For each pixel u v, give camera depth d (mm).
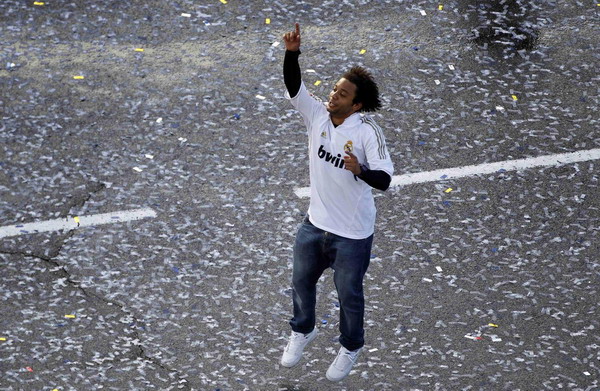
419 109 31453
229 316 23688
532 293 24656
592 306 24344
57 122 30297
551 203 27812
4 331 22906
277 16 35688
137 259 25312
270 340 23047
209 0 36406
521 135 30469
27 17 35000
